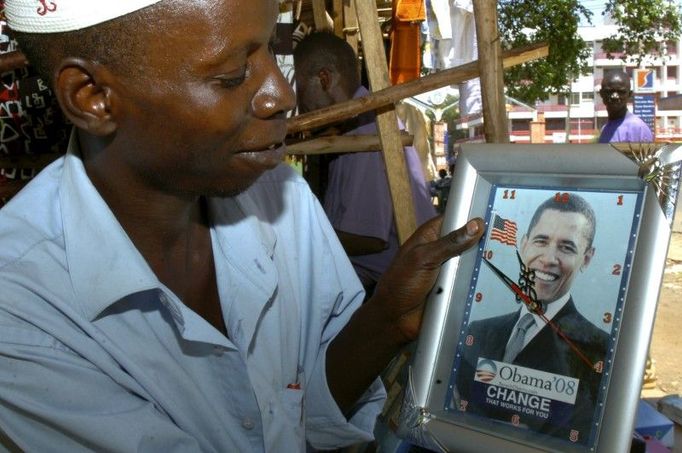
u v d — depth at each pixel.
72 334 0.85
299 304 1.12
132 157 0.85
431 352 0.97
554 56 13.16
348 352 1.10
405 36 3.21
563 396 0.88
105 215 0.88
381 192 2.37
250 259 0.99
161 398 0.88
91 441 0.83
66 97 0.81
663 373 4.45
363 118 2.41
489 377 0.93
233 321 0.97
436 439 0.95
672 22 15.02
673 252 9.31
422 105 9.52
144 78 0.77
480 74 1.70
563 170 0.94
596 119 42.25
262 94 0.82
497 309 0.96
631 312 0.85
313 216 1.17
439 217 1.03
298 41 2.82
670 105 14.60
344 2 3.01
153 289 0.88
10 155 1.61
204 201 1.03
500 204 0.99
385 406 1.58
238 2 0.77
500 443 0.90
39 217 0.92
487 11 1.67
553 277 0.93
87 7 0.75
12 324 0.81
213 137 0.81
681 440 1.92
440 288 0.98
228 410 0.97
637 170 0.89
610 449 0.83
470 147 1.01
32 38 0.80
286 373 1.05
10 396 0.80
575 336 0.89
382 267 2.52
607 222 0.91
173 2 0.75
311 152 2.02
